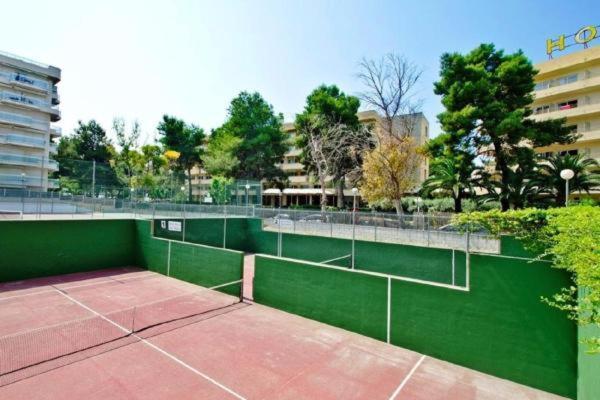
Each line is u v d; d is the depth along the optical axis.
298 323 8.84
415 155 31.23
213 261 11.87
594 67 36.66
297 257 17.14
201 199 33.19
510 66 26.58
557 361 5.91
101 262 15.00
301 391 5.85
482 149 31.52
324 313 8.84
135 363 6.62
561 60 38.19
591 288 3.65
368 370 6.60
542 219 7.98
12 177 29.83
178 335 7.98
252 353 7.18
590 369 4.36
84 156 62.22
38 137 45.59
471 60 28.78
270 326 8.62
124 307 10.02
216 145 51.41
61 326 8.44
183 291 11.73
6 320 8.87
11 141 42.44
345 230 21.44
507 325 6.40
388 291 7.80
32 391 5.59
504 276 6.46
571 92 37.44
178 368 6.49
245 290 12.10
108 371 6.30
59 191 24.09
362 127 38.00
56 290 11.73
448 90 28.55
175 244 13.57
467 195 31.73
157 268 14.47
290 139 54.06
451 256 12.37
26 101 44.53
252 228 20.81
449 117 27.27
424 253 12.95
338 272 8.61
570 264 5.39
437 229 19.14
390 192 29.41
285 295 9.66
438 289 7.15
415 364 6.88
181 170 58.47
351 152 35.78
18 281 12.73
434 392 5.91
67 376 6.08
